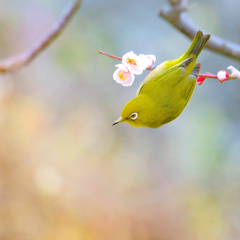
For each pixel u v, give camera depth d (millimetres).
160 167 12484
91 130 12977
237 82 11781
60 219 11172
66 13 6742
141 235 11281
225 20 11289
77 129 12953
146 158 12695
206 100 11977
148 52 11750
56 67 12734
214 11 11289
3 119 12414
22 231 10797
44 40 6750
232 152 11477
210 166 11625
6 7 13102
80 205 11531
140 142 13086
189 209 11586
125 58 3914
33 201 11352
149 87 4816
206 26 11086
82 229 11078
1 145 12047
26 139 12430
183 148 12266
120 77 4008
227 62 11422
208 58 11539
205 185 11750
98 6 12094
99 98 13195
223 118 11664
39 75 13125
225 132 11578
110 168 12453
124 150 12938
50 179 11672
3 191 11312
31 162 12008
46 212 11234
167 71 4777
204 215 11352
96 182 12047
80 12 12016
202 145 11625
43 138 12641
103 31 11867
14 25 13055
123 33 11922
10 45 12938
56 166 12109
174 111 4859
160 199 11812
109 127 13109
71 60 11680
